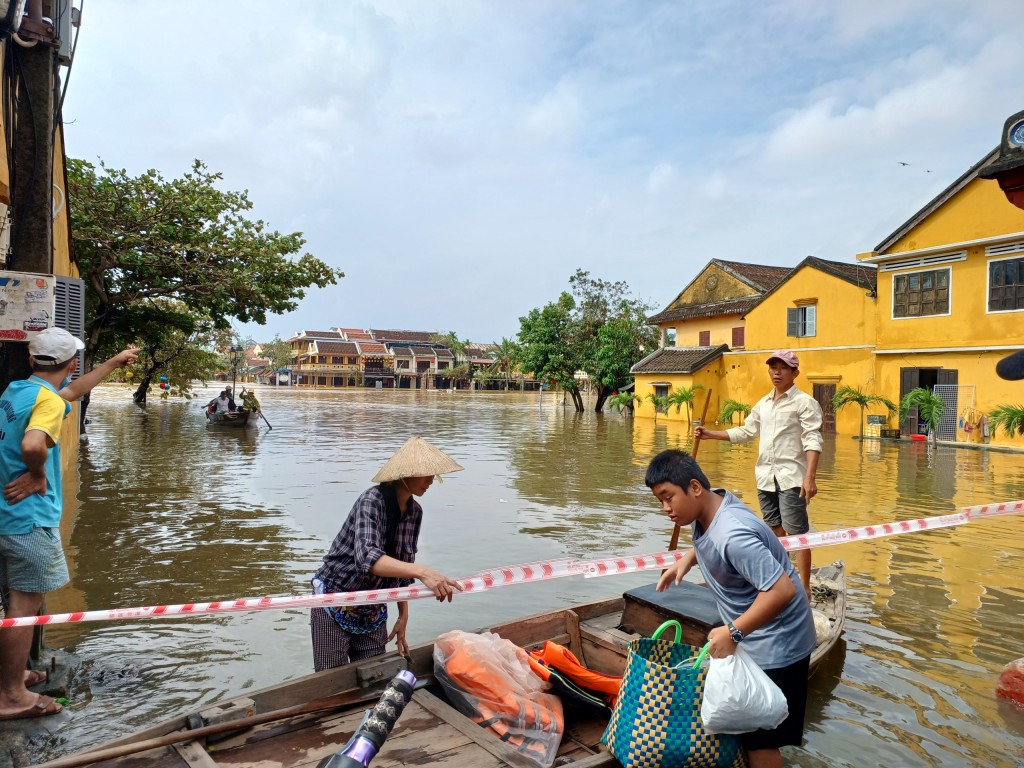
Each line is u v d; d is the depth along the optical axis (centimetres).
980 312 1777
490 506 925
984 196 1759
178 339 3002
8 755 319
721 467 1329
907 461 1447
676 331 3044
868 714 365
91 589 562
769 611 246
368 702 309
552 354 3431
